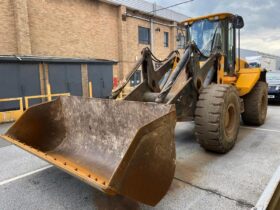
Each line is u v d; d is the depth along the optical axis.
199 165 3.27
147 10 16.16
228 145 3.62
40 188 2.79
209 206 2.32
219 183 2.76
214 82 4.20
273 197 1.40
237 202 2.38
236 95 3.80
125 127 2.69
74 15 11.91
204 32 4.83
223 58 4.41
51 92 9.97
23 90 9.13
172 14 18.30
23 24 9.80
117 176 1.73
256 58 17.11
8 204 2.46
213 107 3.37
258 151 3.78
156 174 2.01
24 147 2.71
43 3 10.63
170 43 18.42
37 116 3.16
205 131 3.43
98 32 13.24
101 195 2.60
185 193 2.56
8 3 9.55
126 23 14.69
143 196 1.92
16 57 8.95
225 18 4.61
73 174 2.05
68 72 10.48
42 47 10.73
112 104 2.79
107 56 13.89
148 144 1.92
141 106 2.52
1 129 6.13
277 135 4.70
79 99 3.14
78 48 12.23
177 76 3.27
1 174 3.20
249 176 2.91
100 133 2.94
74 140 3.22
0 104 8.57
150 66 3.89
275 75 9.73
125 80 3.62
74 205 2.42
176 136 4.74
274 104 9.24
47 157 2.43
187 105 3.53
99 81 11.68
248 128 5.33
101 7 13.30
